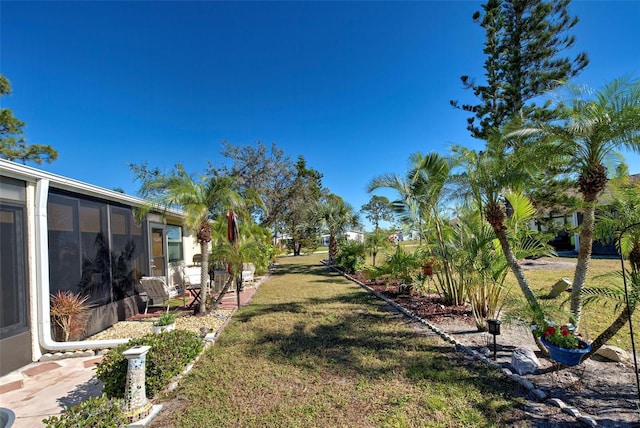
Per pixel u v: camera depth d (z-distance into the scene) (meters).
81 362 4.37
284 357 4.20
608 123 3.17
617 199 4.47
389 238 11.42
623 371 3.40
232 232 7.16
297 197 21.02
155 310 7.57
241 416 2.83
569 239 18.81
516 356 3.61
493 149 4.36
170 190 6.09
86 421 2.24
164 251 9.37
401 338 4.84
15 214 4.29
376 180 7.75
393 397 3.09
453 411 2.80
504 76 13.67
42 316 4.49
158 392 3.25
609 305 5.90
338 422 2.70
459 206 6.38
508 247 4.26
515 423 2.58
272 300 8.16
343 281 11.38
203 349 4.42
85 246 5.68
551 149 3.66
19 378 3.86
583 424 2.52
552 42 12.84
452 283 6.70
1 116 13.44
